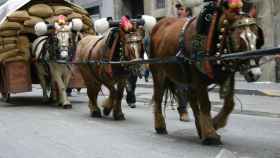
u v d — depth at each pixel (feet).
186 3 28.94
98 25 34.24
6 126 32.94
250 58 20.31
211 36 22.33
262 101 45.47
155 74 28.22
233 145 24.47
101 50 33.58
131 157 22.79
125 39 30.96
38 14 45.34
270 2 62.90
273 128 29.81
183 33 24.47
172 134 28.30
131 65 31.09
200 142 25.45
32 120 35.27
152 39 28.37
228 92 23.79
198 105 25.58
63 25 41.91
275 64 62.03
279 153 22.54
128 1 94.17
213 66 22.40
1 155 24.29
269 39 63.21
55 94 45.21
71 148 25.17
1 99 52.47
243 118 34.27
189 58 23.68
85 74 36.40
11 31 44.45
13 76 44.75
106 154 23.57
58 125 32.63
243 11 22.18
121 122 33.55
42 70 45.60
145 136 27.86
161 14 81.05
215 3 22.43
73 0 109.19
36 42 45.14
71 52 41.70
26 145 26.37
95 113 36.45
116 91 34.45
